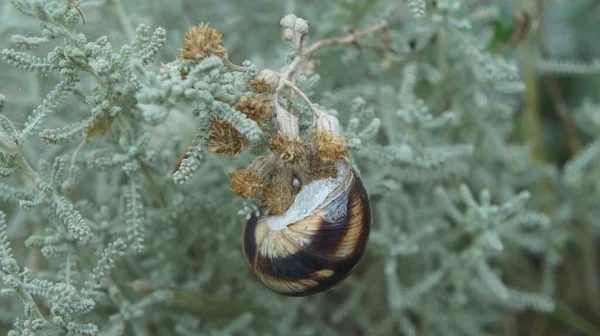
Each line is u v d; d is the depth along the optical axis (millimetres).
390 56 322
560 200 385
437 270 348
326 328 345
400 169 320
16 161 258
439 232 351
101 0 306
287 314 331
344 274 245
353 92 340
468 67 348
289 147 238
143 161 279
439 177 340
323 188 243
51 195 264
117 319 289
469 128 360
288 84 243
